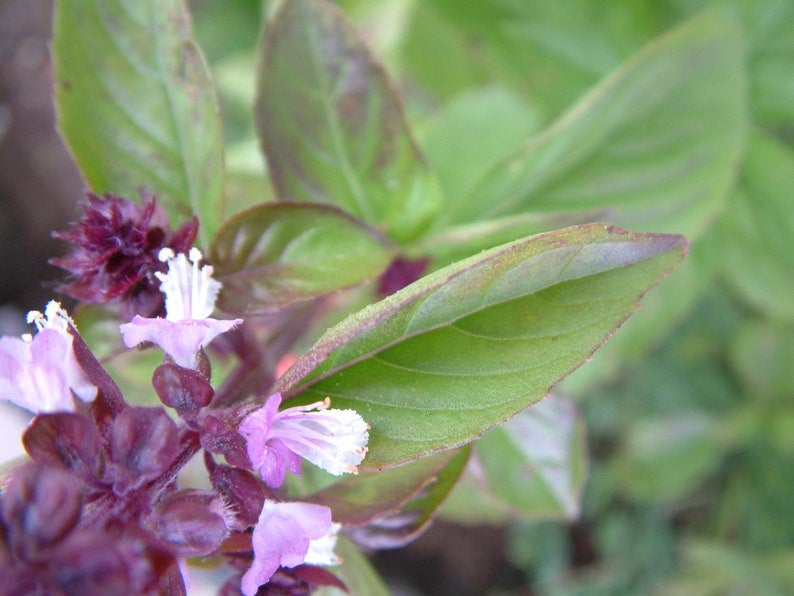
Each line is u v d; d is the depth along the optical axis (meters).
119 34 0.09
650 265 0.07
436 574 0.28
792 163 0.17
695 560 0.21
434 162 0.16
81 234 0.08
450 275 0.06
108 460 0.06
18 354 0.06
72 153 0.09
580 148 0.13
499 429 0.12
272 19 0.10
